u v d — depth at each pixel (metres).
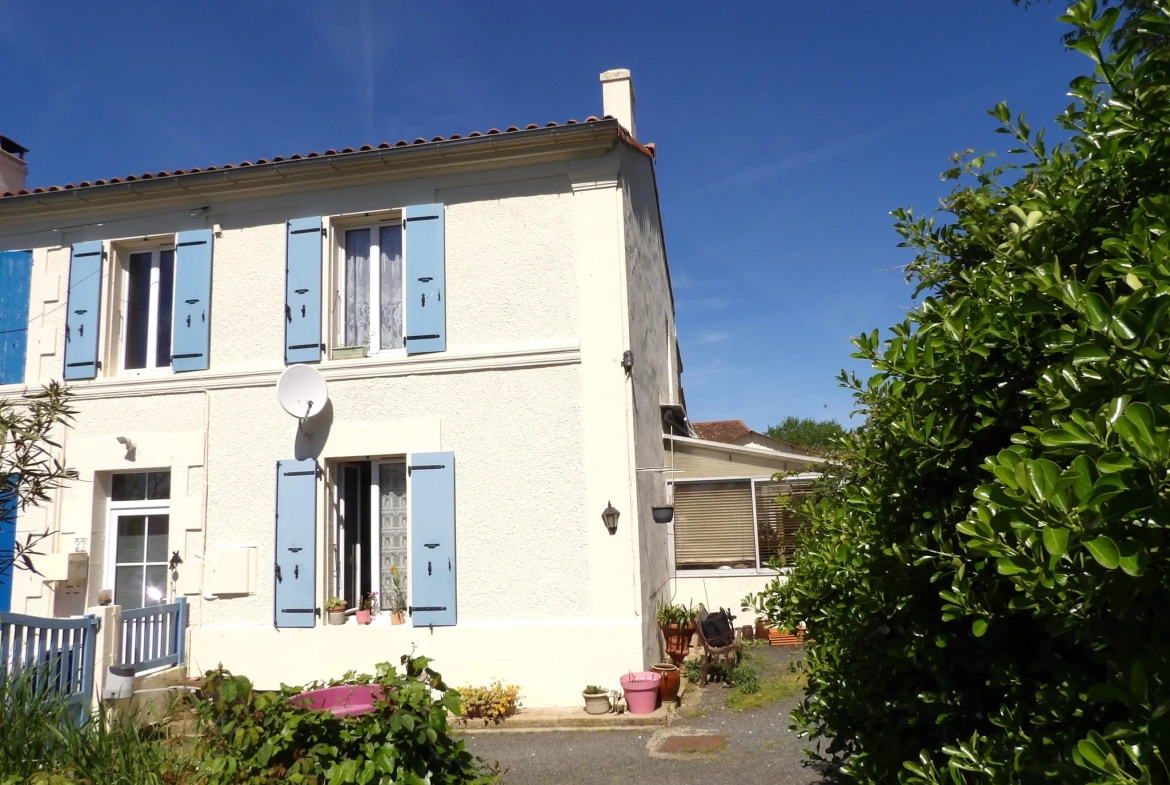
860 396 3.11
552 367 8.76
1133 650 1.75
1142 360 1.64
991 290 2.48
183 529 9.05
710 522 12.80
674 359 15.71
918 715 2.76
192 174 9.16
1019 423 2.40
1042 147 2.82
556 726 7.75
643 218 10.73
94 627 7.16
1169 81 2.12
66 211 9.81
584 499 8.52
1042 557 1.71
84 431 9.41
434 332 8.96
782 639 11.54
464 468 8.76
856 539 3.15
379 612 8.89
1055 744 2.00
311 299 9.17
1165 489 1.45
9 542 9.17
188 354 9.34
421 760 3.82
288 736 3.58
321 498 8.88
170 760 3.80
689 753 6.84
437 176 9.23
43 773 3.82
